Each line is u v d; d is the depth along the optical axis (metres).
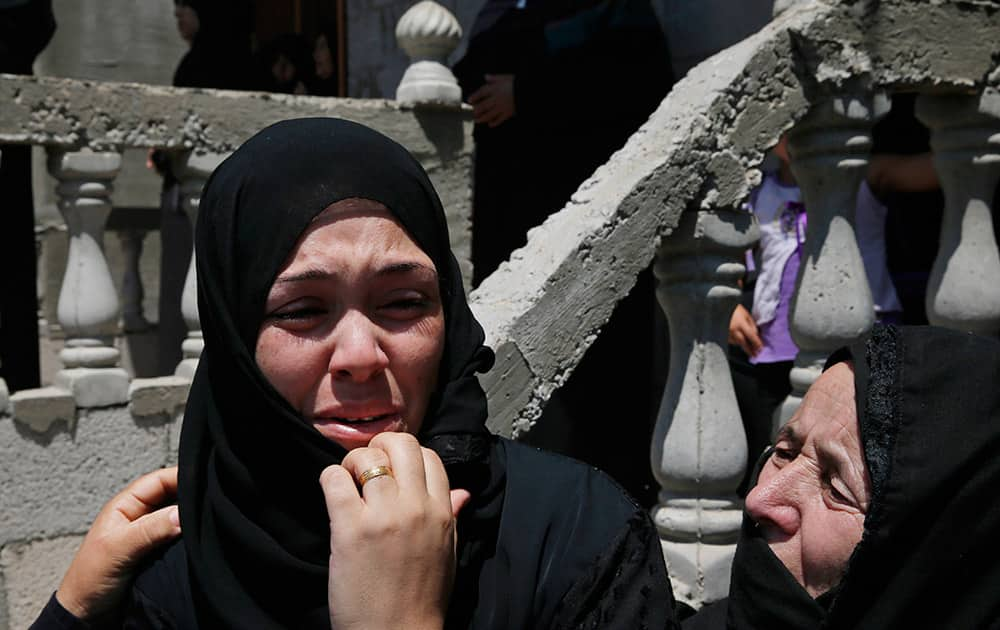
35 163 7.38
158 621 1.27
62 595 1.34
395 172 1.26
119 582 1.33
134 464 2.98
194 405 1.37
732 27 4.29
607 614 1.22
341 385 1.23
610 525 1.28
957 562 1.22
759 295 3.37
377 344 1.23
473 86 4.09
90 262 2.94
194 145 2.99
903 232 3.86
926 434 1.23
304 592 1.22
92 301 2.94
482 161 4.25
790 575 1.33
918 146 3.99
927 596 1.24
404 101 3.36
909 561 1.24
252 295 1.24
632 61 3.79
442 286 1.34
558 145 4.04
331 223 1.22
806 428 1.38
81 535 2.92
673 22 4.57
